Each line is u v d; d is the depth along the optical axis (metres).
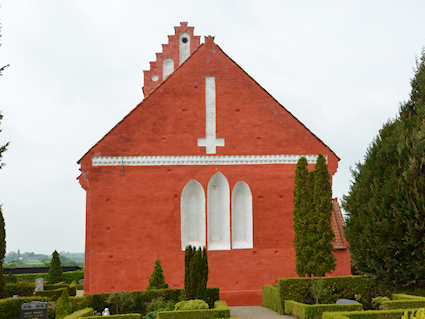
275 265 22.66
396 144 14.55
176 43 31.73
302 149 23.81
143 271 21.84
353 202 15.23
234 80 23.97
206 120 23.50
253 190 23.17
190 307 15.78
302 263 19.58
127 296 17.98
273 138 23.70
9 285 23.55
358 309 15.74
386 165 14.59
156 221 22.31
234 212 23.28
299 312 16.23
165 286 19.72
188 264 17.34
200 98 23.62
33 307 16.38
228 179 23.14
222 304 16.75
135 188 22.45
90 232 21.88
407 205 13.22
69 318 14.83
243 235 23.19
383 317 13.16
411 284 13.84
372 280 14.92
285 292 17.97
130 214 22.23
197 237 22.92
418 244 13.02
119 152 22.59
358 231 14.74
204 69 23.91
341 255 24.72
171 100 23.41
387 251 13.52
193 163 23.03
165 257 22.05
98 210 22.08
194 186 23.16
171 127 23.17
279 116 23.92
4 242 20.58
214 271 22.28
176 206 22.55
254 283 22.38
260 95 24.02
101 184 22.30
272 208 23.16
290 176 23.56
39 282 33.41
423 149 13.66
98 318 14.99
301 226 19.78
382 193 13.89
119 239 21.97
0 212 20.69
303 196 20.09
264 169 23.44
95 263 21.64
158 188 22.59
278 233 22.95
